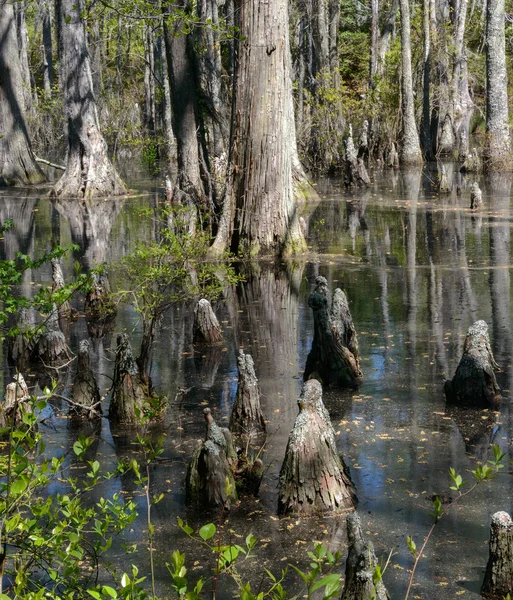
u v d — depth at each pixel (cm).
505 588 547
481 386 880
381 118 4250
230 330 1236
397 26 5859
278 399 930
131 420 879
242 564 604
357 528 523
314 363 974
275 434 838
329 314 1019
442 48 4309
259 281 1574
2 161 3528
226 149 2973
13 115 3509
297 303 1391
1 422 838
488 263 1617
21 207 2825
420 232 2014
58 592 524
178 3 2064
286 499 673
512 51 5091
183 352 1128
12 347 1105
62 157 4847
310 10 4162
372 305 1330
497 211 2320
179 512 684
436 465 747
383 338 1142
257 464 718
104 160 3127
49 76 5603
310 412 682
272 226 1788
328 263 1702
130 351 898
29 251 1944
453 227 2066
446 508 670
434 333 1155
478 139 4906
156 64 5538
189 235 1480
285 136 1798
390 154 3950
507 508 667
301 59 4297
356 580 513
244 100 1778
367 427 838
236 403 844
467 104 4788
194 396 955
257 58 1748
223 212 1820
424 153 4253
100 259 1797
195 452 704
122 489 727
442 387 944
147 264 1341
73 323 1303
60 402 955
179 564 376
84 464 779
